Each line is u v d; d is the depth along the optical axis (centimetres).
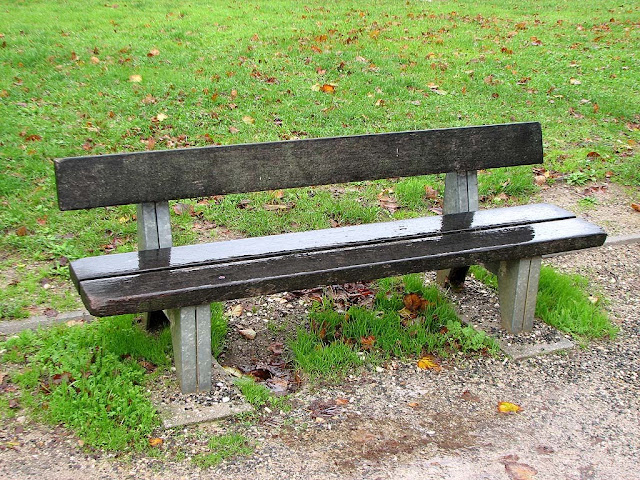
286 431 310
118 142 611
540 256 384
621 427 324
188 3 1198
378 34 995
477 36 1029
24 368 338
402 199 562
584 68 900
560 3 1347
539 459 299
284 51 888
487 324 404
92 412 303
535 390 351
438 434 314
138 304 292
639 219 558
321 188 577
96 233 486
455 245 364
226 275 319
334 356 359
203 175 357
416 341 378
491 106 759
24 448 288
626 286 464
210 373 328
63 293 416
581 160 650
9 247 463
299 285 324
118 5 1158
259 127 662
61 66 784
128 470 280
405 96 766
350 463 292
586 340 398
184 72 792
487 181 595
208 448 295
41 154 578
